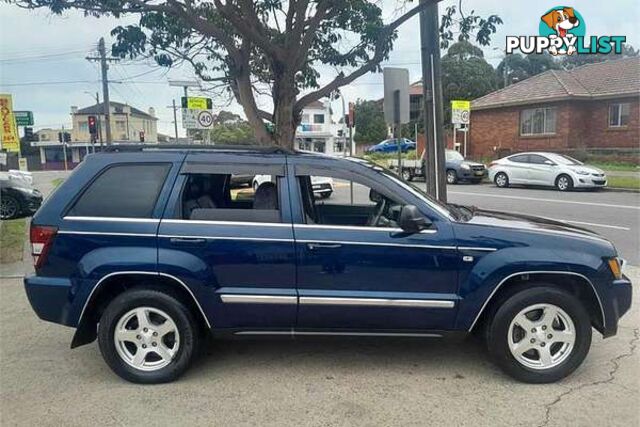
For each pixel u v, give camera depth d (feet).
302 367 14.05
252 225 12.98
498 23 22.71
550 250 12.79
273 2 22.08
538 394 12.46
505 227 13.15
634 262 25.77
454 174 72.02
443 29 24.90
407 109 28.91
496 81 138.31
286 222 13.03
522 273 12.72
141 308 13.07
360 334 13.23
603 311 13.01
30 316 18.62
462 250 12.82
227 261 12.84
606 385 12.87
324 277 12.89
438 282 12.91
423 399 12.25
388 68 28.50
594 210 43.24
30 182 46.80
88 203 13.14
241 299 12.86
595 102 81.61
